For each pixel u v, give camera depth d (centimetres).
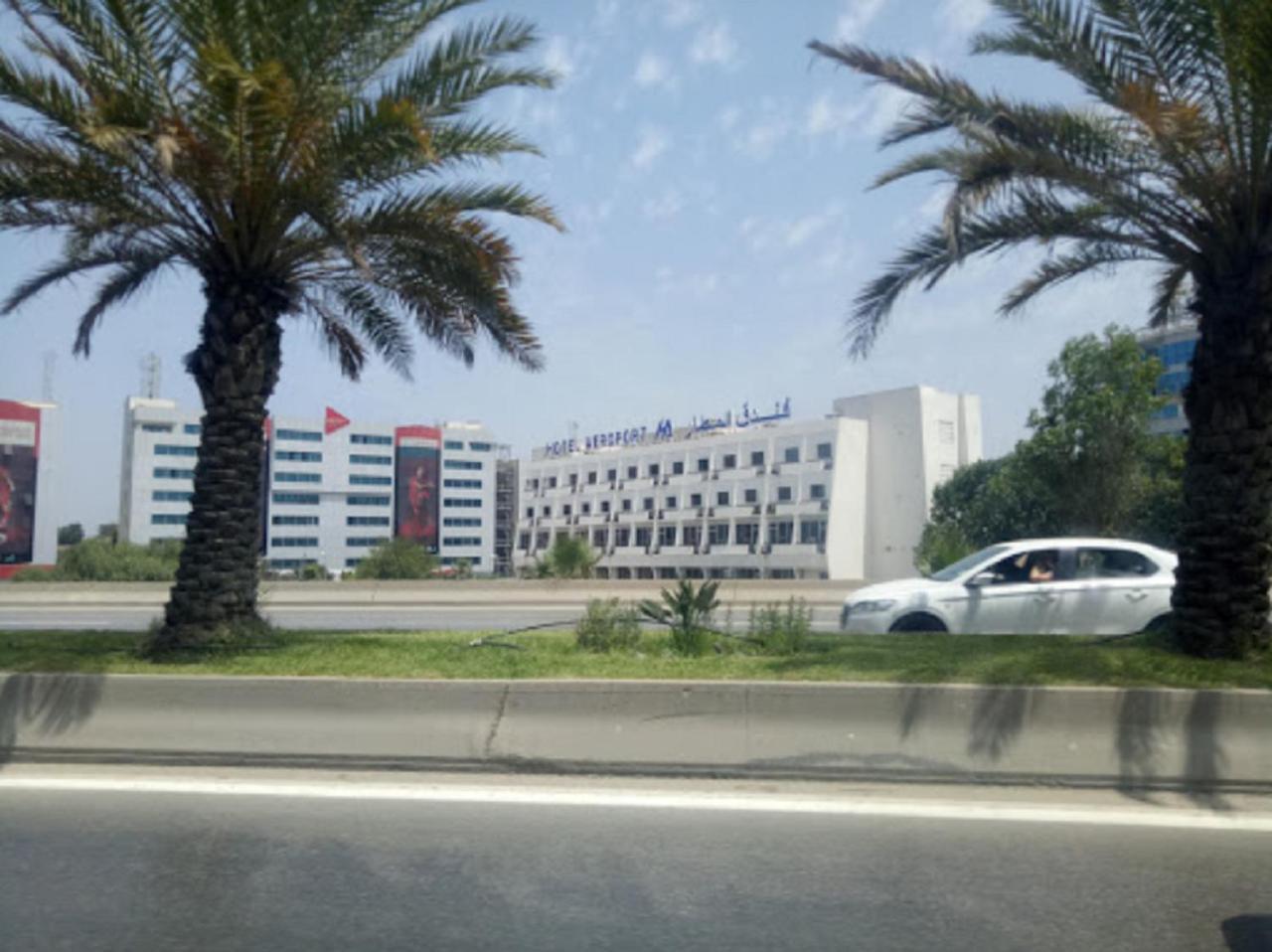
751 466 8862
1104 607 1306
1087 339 3038
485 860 600
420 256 1142
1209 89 944
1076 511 3025
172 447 12450
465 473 14950
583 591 2897
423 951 474
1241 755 750
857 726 781
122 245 1289
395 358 1491
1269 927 505
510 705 809
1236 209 912
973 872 582
